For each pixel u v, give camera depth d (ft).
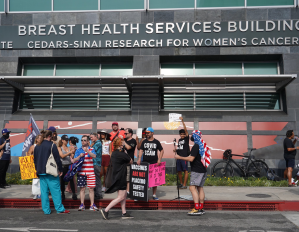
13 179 33.55
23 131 40.19
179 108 41.27
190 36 40.70
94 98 42.37
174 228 17.88
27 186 31.37
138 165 23.86
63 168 24.54
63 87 42.52
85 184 22.95
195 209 21.58
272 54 39.91
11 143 39.96
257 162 37.11
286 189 29.58
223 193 27.14
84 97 42.52
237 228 17.94
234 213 22.25
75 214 21.62
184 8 41.22
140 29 41.32
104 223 19.02
